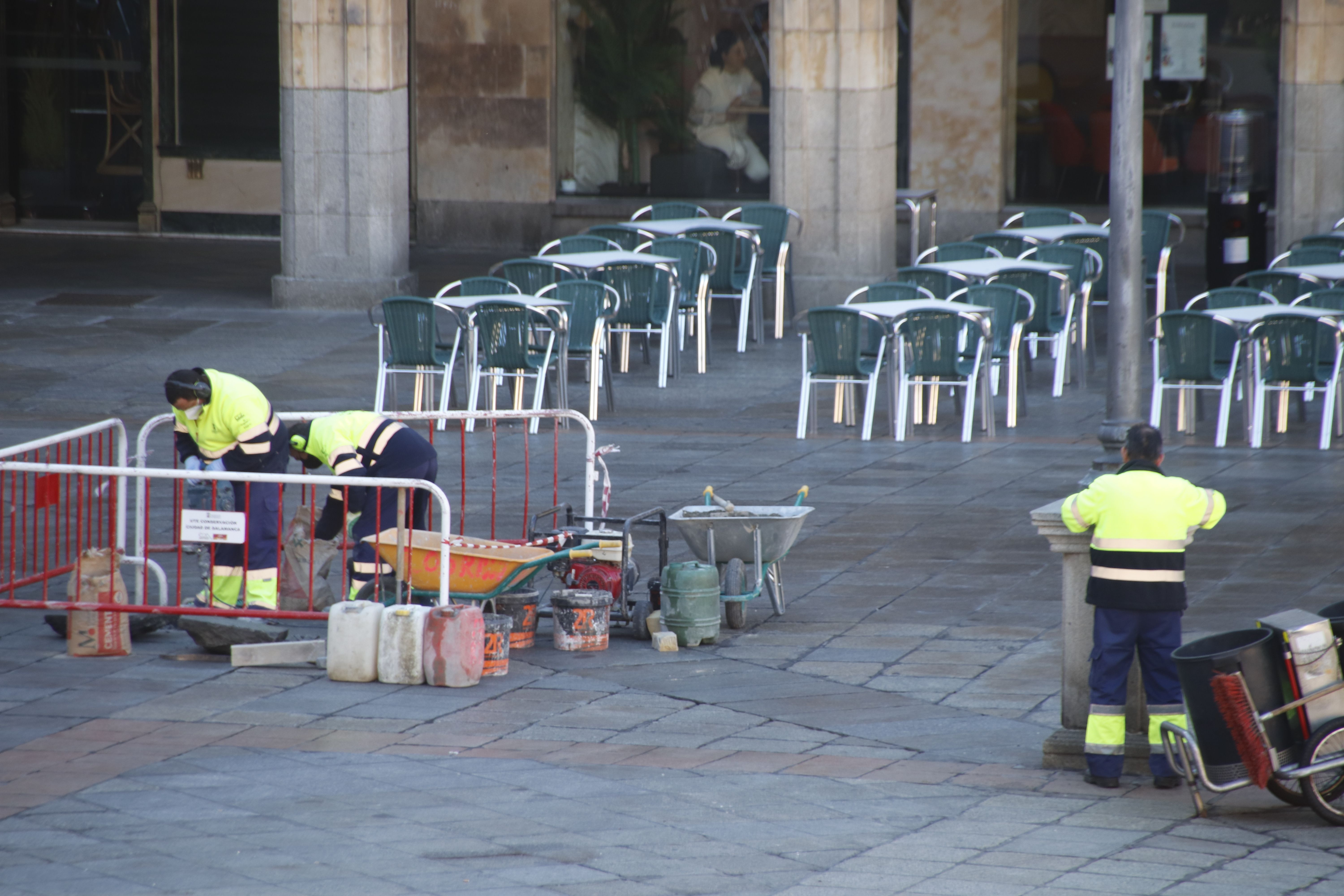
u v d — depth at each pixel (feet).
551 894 71.87
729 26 284.41
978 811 82.79
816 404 172.24
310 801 83.76
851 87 228.84
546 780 86.94
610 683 103.65
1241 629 99.91
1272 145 273.13
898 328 168.96
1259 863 75.77
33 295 244.63
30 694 101.40
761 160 287.07
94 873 74.38
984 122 279.08
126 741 93.04
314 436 116.57
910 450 164.35
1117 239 113.70
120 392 187.52
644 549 133.49
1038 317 187.32
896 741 93.45
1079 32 278.46
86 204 301.22
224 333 221.05
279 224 294.25
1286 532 132.26
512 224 289.53
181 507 125.70
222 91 291.79
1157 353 167.53
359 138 232.32
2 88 296.71
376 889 72.38
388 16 230.48
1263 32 271.90
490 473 155.33
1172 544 85.20
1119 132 112.88
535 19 282.77
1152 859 76.23
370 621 103.50
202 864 75.36
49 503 115.55
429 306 173.37
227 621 108.78
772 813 82.33
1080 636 89.51
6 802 83.61
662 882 73.31
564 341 175.83
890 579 124.47
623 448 165.48
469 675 102.32
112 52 295.89
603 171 290.76
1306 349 161.07
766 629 114.01
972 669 105.29
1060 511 88.94
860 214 231.71
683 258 205.98
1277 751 81.25
